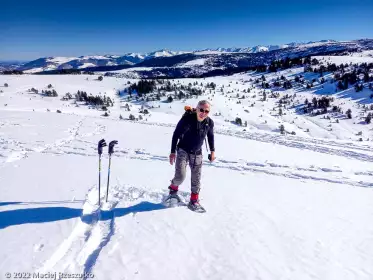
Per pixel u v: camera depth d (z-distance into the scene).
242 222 6.02
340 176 11.74
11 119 25.83
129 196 7.20
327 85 164.12
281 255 4.89
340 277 4.38
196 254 4.76
